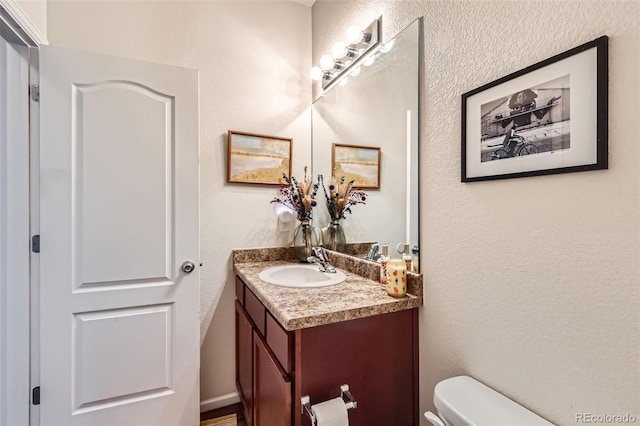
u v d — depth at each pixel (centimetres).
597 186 72
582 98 74
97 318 140
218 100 190
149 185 148
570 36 77
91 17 163
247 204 196
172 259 153
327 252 189
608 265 70
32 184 130
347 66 178
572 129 76
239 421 175
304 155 214
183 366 155
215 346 188
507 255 92
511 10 90
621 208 68
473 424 82
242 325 171
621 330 69
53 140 132
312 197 201
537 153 83
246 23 199
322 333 106
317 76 194
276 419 111
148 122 148
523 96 87
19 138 127
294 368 103
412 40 129
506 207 92
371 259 156
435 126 118
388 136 144
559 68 78
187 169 156
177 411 154
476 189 102
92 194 139
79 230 137
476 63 101
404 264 124
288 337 103
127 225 145
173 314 154
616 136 69
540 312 84
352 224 171
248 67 198
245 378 164
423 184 124
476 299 102
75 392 136
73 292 136
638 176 66
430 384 119
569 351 78
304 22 217
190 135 156
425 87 123
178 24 181
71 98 135
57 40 156
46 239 132
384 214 146
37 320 131
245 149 195
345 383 110
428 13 122
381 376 117
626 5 67
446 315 113
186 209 156
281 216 204
